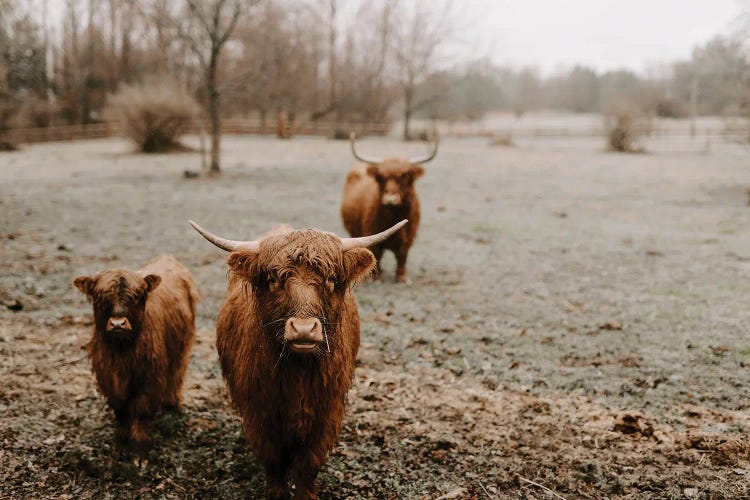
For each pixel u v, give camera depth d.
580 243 12.95
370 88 56.16
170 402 5.38
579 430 5.24
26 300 8.14
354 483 4.48
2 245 11.20
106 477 4.46
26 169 23.61
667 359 6.77
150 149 31.44
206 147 34.78
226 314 4.42
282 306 3.41
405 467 4.70
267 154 31.44
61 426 5.11
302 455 4.00
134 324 4.48
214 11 22.28
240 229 13.47
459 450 4.93
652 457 4.80
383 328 7.76
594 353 6.96
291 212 15.70
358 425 5.31
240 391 4.02
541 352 7.01
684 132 55.25
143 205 16.09
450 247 12.50
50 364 6.27
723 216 16.14
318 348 3.49
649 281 10.02
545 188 21.41
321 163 27.41
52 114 47.09
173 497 4.29
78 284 4.57
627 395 5.90
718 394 5.87
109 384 4.65
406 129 48.56
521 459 4.80
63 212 14.77
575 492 4.39
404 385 6.14
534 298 9.13
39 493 4.23
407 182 9.45
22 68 46.28
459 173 25.28
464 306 8.72
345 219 10.83
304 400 3.78
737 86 30.53
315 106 57.91
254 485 4.44
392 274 10.45
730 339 7.34
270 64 26.77
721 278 10.16
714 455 4.79
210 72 22.62
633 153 37.03
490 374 6.40
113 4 52.31
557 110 143.50
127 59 53.88
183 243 12.00
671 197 19.50
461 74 55.38
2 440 4.81
